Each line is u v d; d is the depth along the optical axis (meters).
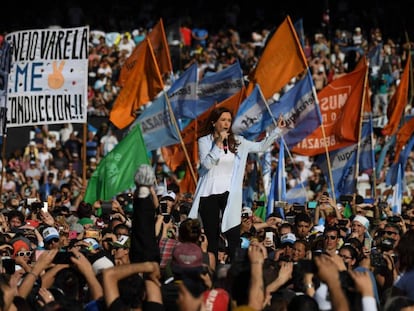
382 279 11.17
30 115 18.77
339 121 20.27
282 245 12.66
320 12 38.16
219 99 21.61
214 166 11.96
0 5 37.62
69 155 28.77
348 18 37.47
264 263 9.73
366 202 20.69
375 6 37.69
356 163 20.14
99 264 10.37
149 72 19.39
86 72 18.69
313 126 19.53
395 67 32.84
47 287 9.78
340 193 20.52
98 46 34.00
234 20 37.72
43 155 28.48
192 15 37.72
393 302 9.07
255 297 8.75
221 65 33.38
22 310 9.24
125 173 18.30
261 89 19.62
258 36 35.75
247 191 19.92
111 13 37.06
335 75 32.50
